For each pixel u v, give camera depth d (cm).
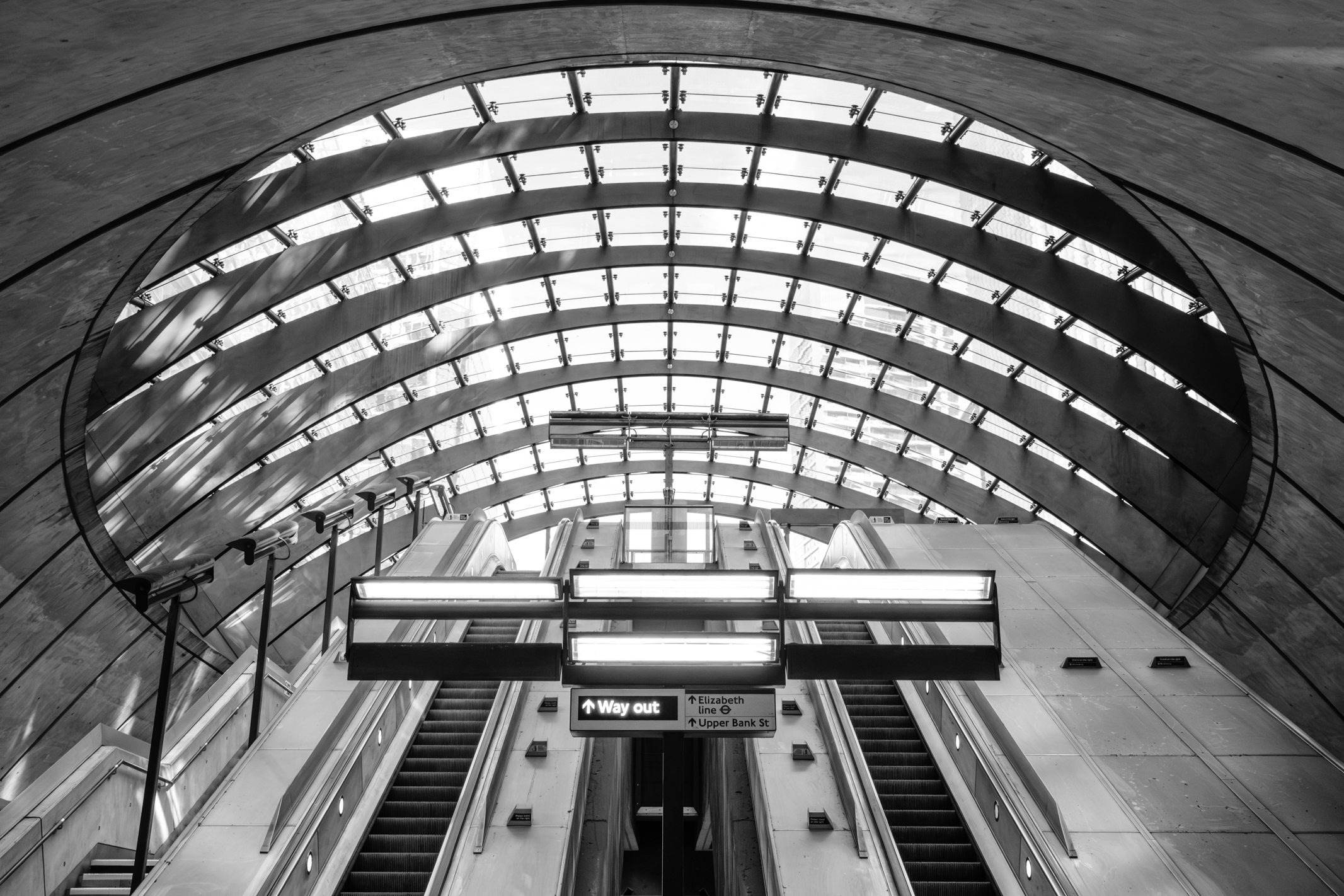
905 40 1184
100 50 863
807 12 1182
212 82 1021
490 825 1209
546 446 3469
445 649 874
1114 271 2092
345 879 1155
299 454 2769
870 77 1373
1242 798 1159
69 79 884
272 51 1030
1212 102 979
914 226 2270
